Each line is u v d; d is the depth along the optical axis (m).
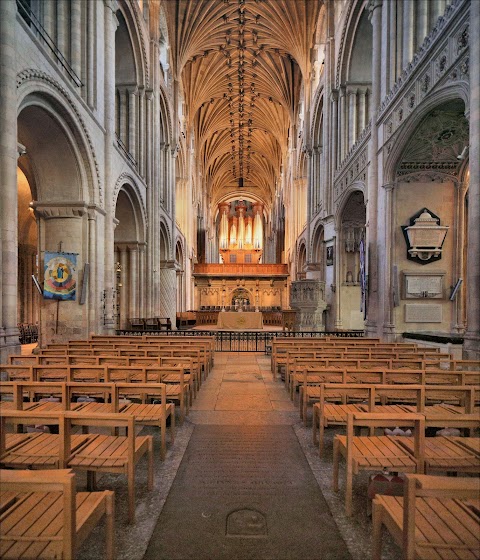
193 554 3.02
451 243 12.98
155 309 20.64
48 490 2.26
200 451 5.02
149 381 6.70
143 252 19.58
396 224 13.08
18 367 5.89
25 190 21.39
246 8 27.11
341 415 4.82
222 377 9.89
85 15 12.80
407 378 5.99
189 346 9.45
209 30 28.28
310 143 26.59
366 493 3.96
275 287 39.97
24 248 23.03
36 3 12.14
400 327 13.01
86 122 12.32
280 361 8.98
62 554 2.25
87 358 7.03
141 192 19.05
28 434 4.05
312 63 26.59
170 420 5.72
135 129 19.23
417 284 12.91
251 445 5.24
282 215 46.94
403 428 5.07
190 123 34.44
